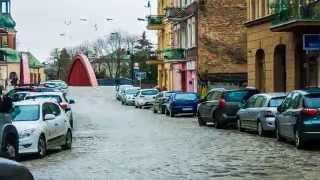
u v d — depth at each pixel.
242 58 59.91
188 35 65.75
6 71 76.94
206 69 60.00
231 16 60.06
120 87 90.06
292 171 15.29
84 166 16.98
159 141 24.42
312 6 32.97
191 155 19.22
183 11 66.44
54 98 31.80
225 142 23.61
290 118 21.58
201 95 58.22
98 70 164.88
